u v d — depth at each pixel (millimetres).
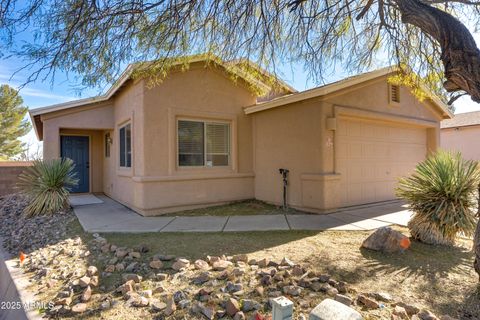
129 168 8641
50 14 3590
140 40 4238
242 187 8977
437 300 3125
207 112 8328
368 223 6289
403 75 6098
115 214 7566
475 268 3303
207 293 3162
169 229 5949
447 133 18938
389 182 9125
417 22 3328
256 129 9133
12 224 7316
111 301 3080
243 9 4523
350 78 7270
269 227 5996
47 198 7840
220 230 5816
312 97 7301
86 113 10016
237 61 5281
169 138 7699
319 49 5438
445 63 3066
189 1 4172
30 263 4434
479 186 3254
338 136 7742
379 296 3129
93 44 3947
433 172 5137
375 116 8336
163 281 3523
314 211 7406
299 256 4309
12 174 11961
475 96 2840
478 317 2844
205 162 8383
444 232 4746
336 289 3252
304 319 2684
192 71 8086
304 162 7672
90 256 4457
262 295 3131
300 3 4461
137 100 7668
